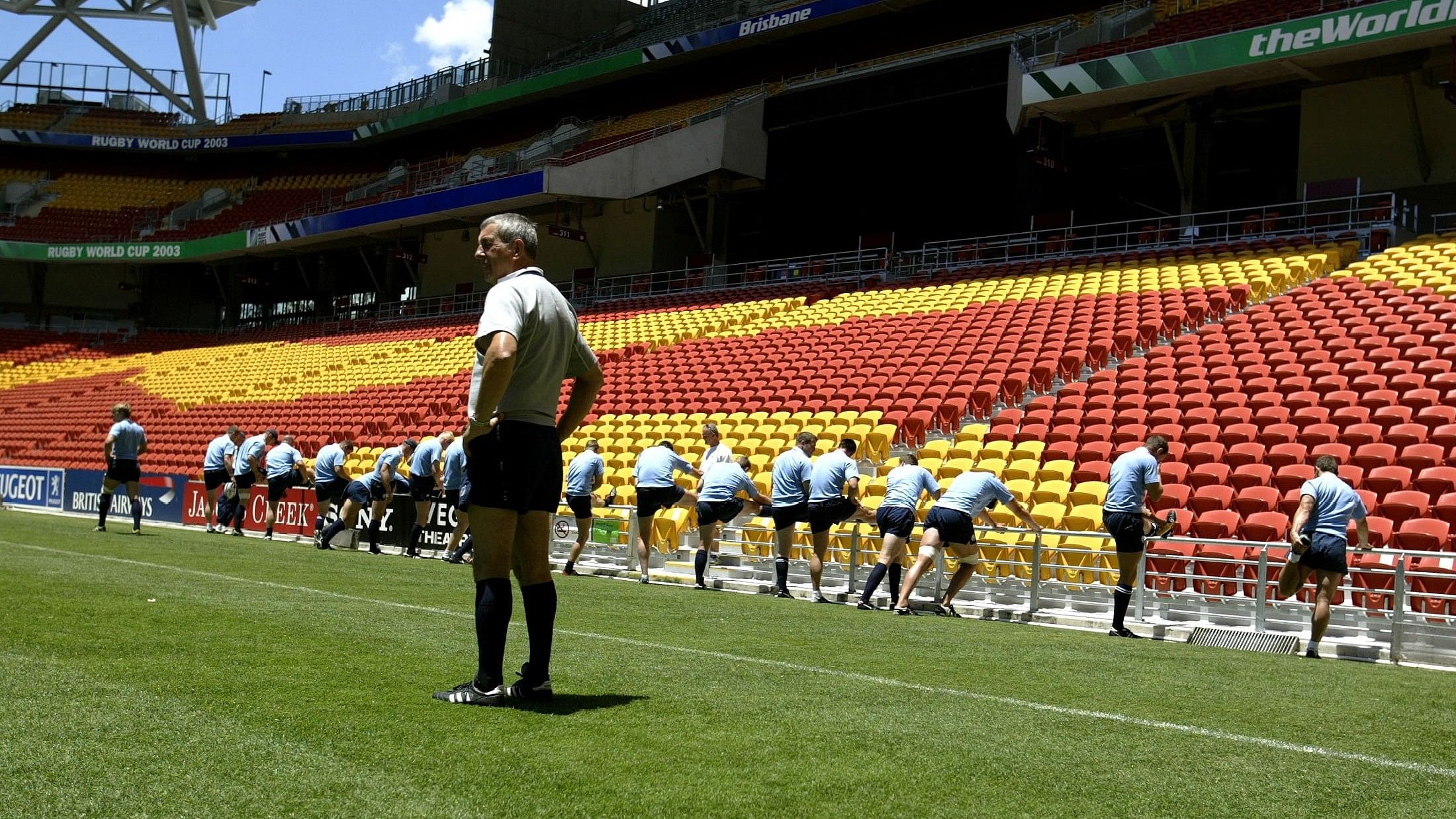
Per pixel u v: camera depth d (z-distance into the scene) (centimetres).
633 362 2147
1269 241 1841
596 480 1128
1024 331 1638
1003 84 2334
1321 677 552
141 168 4266
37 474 1972
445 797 260
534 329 375
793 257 2683
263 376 2841
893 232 2556
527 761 294
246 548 1139
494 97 3528
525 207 3077
